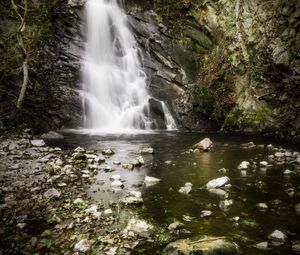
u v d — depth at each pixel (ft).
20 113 45.80
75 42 58.49
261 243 15.20
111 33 63.36
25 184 23.36
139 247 15.14
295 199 21.42
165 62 60.13
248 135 49.93
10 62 48.24
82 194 21.72
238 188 23.62
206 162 31.40
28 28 50.85
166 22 63.72
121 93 58.39
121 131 51.37
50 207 19.45
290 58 49.01
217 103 55.88
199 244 14.37
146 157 33.40
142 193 22.40
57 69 54.49
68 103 52.65
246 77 55.67
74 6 59.98
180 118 55.26
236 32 57.62
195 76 60.03
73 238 15.83
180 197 21.71
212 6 61.98
